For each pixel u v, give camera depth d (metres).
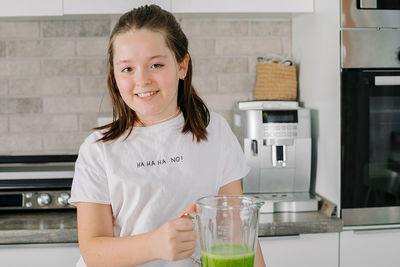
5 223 1.78
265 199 1.90
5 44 2.24
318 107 2.01
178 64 1.09
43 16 2.02
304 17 2.16
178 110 1.23
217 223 0.73
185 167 1.18
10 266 1.71
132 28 0.99
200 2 1.98
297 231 1.75
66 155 2.11
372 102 1.80
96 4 1.94
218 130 1.26
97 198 1.13
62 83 2.28
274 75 2.16
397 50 1.79
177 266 1.15
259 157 1.95
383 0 1.77
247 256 0.74
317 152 2.04
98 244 0.99
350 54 1.77
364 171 1.81
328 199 1.92
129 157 1.16
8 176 1.89
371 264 1.82
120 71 1.00
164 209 1.16
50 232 1.70
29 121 2.29
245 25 2.34
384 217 1.84
